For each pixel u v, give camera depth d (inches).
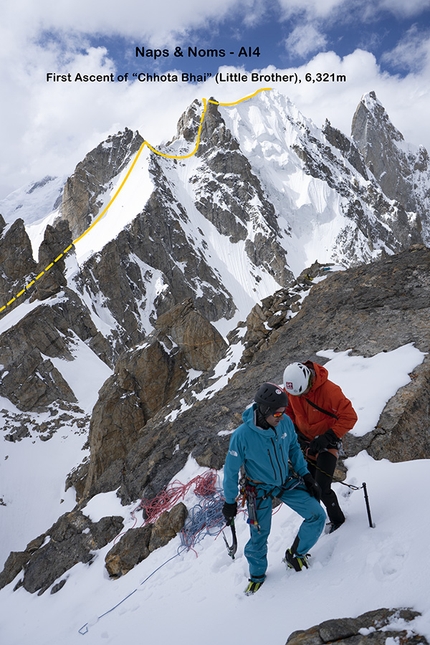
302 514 172.7
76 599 301.7
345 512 201.9
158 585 243.1
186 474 351.9
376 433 258.1
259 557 178.5
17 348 2155.5
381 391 289.3
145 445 456.1
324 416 194.5
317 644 136.1
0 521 1373.0
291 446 175.9
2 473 1556.3
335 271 625.3
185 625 187.6
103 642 217.3
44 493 1487.5
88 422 1856.5
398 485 203.2
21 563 414.6
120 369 919.7
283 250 7283.5
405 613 135.0
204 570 226.8
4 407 1923.0
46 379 2030.0
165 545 289.1
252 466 170.6
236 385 470.0
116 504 392.5
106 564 308.8
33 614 324.2
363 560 164.4
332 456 189.6
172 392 911.0
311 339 449.1
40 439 1754.4
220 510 272.5
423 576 144.2
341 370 350.9
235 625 167.2
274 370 440.1
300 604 159.8
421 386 282.8
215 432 390.6
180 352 946.1
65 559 369.4
